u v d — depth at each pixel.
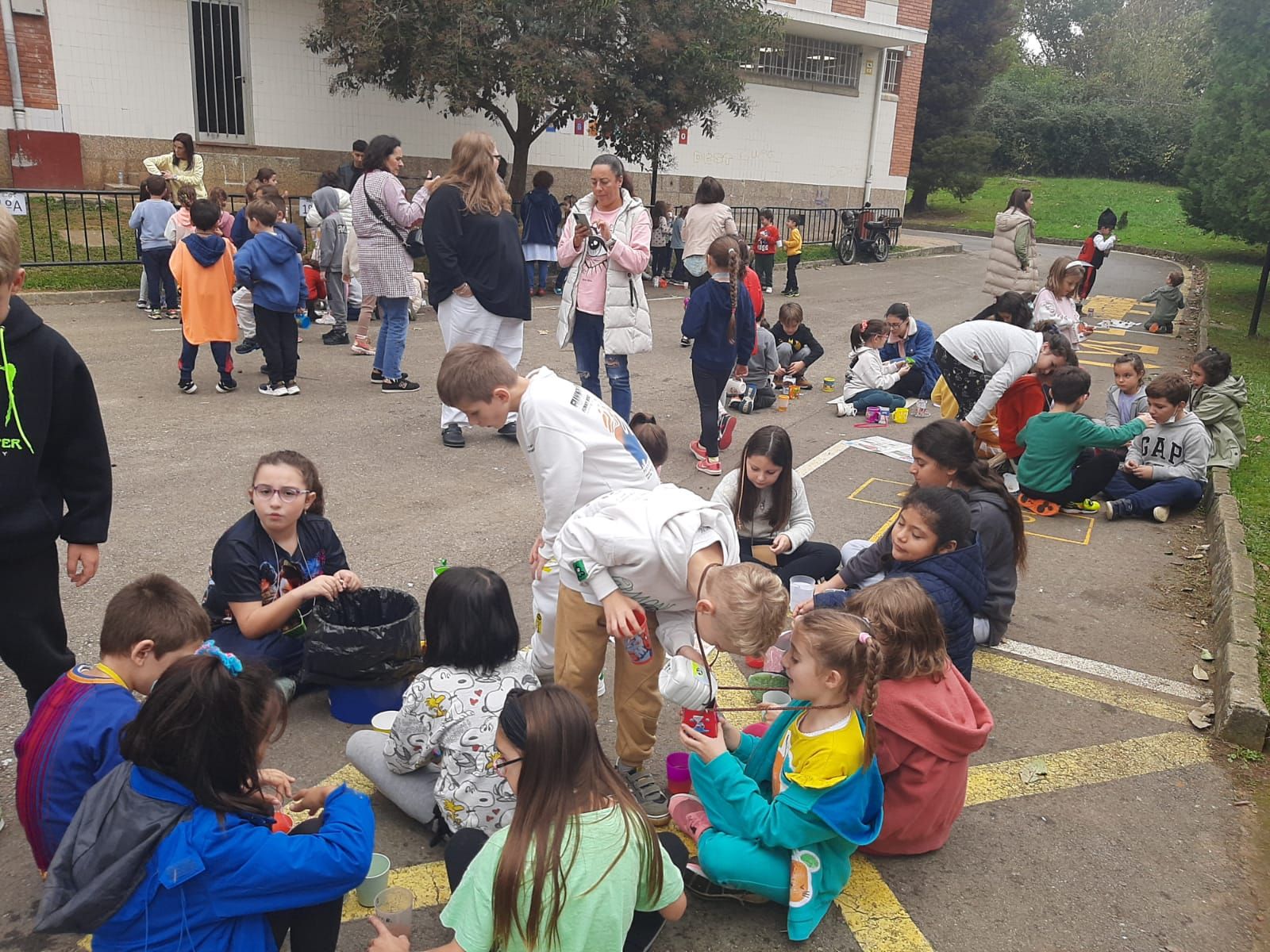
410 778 3.10
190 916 2.14
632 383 9.38
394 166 8.05
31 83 14.28
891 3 24.97
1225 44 13.04
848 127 26.59
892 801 3.01
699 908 2.87
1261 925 2.89
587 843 2.14
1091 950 2.77
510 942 2.18
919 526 3.53
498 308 6.73
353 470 6.35
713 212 11.65
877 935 2.79
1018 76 48.34
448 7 13.23
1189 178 14.92
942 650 3.01
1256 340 13.16
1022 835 3.26
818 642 2.60
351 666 3.43
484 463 6.66
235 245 10.45
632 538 2.85
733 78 15.39
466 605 2.88
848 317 14.22
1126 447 6.66
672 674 2.78
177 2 15.27
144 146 15.38
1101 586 5.26
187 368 7.93
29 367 2.69
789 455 4.45
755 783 2.80
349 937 2.66
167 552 4.91
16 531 2.71
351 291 10.93
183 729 2.10
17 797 2.49
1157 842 3.25
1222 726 3.87
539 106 13.88
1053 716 3.99
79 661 3.86
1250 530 5.89
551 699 2.20
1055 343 6.36
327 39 14.52
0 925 2.64
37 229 13.39
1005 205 35.91
